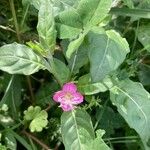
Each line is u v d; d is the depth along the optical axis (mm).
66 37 119
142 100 125
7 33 155
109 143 140
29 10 145
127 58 152
